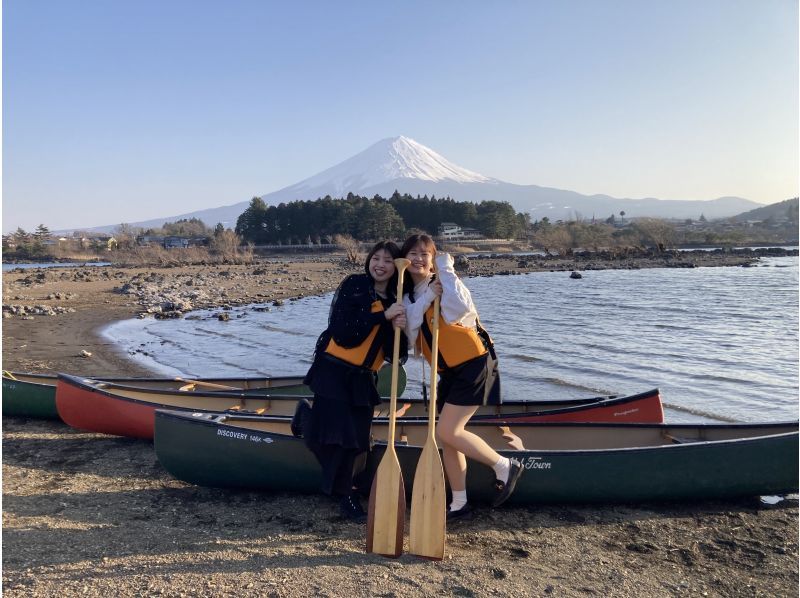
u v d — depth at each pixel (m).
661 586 3.34
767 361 11.30
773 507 4.45
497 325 16.66
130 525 4.00
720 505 4.47
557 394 8.96
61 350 12.55
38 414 6.68
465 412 3.81
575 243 93.38
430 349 3.82
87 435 6.18
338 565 3.48
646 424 5.10
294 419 4.18
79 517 4.11
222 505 4.41
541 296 25.55
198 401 6.30
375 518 3.61
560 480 4.32
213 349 12.97
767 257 61.19
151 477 4.98
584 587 3.30
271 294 25.91
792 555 3.70
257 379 7.39
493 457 3.99
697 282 32.47
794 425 4.96
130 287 27.62
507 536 3.94
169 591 3.14
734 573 3.49
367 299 3.77
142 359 11.73
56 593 3.10
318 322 17.30
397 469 3.64
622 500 4.39
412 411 6.27
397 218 110.19
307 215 114.50
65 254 99.75
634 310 20.03
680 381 9.76
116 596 3.08
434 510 3.58
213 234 114.75
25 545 3.64
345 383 3.80
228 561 3.50
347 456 3.97
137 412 5.80
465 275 40.59
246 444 4.55
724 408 8.13
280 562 3.50
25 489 4.63
